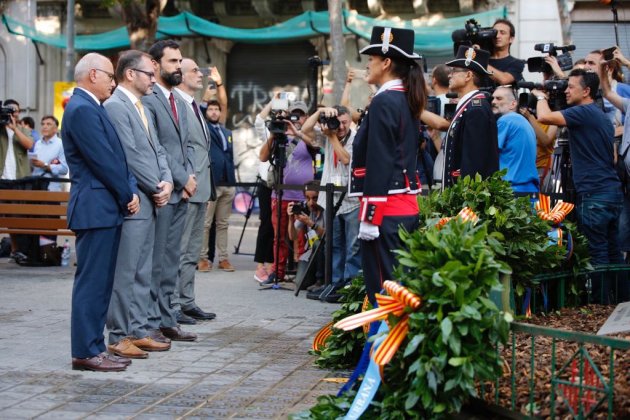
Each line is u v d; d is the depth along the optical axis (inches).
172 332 315.9
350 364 275.0
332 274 406.3
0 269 518.6
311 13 890.7
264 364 280.5
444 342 180.7
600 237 335.6
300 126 448.5
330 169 413.1
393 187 237.8
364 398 196.2
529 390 200.4
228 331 334.0
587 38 831.1
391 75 243.8
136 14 791.7
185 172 317.1
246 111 987.3
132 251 286.7
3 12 1019.3
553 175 370.0
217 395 242.7
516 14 854.5
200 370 271.9
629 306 265.1
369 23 883.4
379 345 191.9
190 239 353.7
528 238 270.7
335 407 209.2
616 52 359.6
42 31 1013.8
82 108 264.1
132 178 279.1
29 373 264.8
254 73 983.0
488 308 184.2
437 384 184.9
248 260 576.1
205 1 982.4
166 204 309.6
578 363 203.8
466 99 294.2
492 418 193.3
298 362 283.6
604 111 398.0
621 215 366.9
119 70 293.3
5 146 577.0
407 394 189.8
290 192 450.6
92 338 268.7
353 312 271.4
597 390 177.3
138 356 286.0
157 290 308.8
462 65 295.4
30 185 539.8
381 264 238.7
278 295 420.8
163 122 314.8
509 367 214.7
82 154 264.1
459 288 183.6
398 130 237.8
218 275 491.2
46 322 347.9
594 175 334.0
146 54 295.3
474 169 287.0
